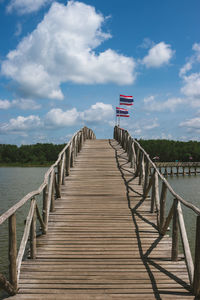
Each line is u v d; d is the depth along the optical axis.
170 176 42.97
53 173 6.76
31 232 4.56
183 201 4.14
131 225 5.91
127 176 9.40
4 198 21.44
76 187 8.31
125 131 14.10
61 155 7.80
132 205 7.01
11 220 3.51
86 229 5.70
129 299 3.39
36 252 4.75
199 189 27.22
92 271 4.10
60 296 3.44
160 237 5.38
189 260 3.80
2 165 96.50
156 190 6.50
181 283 3.79
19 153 109.75
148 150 93.81
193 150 92.38
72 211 6.64
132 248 4.92
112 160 11.66
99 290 3.59
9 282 3.52
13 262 3.53
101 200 7.32
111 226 5.85
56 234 5.49
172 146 101.69
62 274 4.00
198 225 3.42
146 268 4.22
